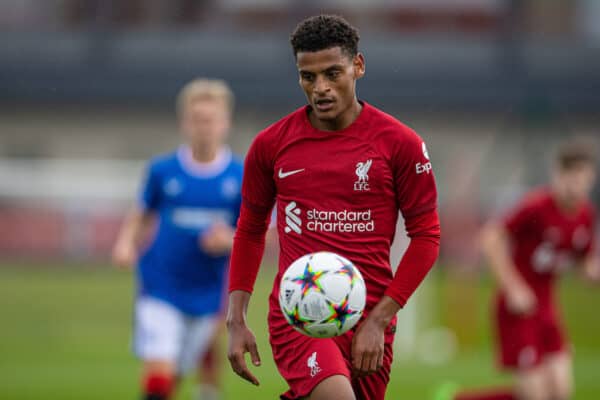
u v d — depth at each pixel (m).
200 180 27.80
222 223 28.09
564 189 28.95
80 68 120.81
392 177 15.86
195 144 27.84
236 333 16.50
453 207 79.06
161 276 27.27
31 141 119.50
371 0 125.56
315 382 15.56
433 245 15.82
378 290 16.27
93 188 91.44
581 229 29.41
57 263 90.94
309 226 16.06
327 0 125.56
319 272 14.88
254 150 16.39
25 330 56.00
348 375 15.62
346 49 15.01
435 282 76.81
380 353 15.34
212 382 31.03
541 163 118.44
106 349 49.12
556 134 119.00
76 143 119.75
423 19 125.62
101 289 76.69
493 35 124.81
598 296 75.75
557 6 124.81
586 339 56.38
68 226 90.94
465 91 119.62
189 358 28.00
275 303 16.67
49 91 118.62
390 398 34.31
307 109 16.19
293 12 125.44
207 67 121.38
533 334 28.91
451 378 40.31
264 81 119.81
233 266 16.88
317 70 14.88
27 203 90.81
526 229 29.22
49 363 43.94
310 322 14.88
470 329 51.50
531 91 119.50
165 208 27.86
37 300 69.38
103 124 119.88
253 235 16.88
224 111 28.14
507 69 121.75
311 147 15.92
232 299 16.73
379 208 15.95
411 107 120.00
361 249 15.99
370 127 15.83
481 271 85.25
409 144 15.71
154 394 25.95
